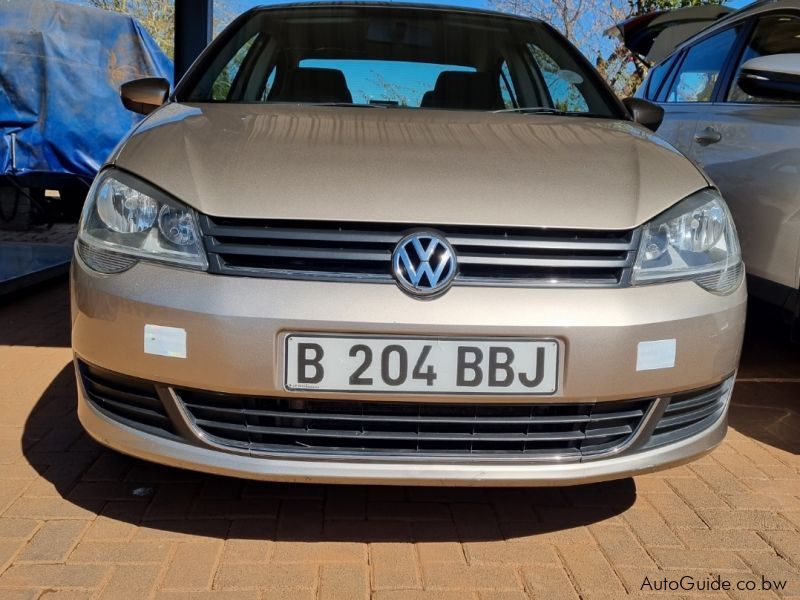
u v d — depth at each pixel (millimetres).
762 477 2752
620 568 2164
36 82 7148
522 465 2018
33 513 2324
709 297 2125
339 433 1979
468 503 2496
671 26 5426
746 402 3508
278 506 2424
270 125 2443
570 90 3215
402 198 2016
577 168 2230
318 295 1924
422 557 2184
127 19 7492
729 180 3547
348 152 2209
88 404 2186
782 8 3738
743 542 2316
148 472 2604
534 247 1984
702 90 4191
